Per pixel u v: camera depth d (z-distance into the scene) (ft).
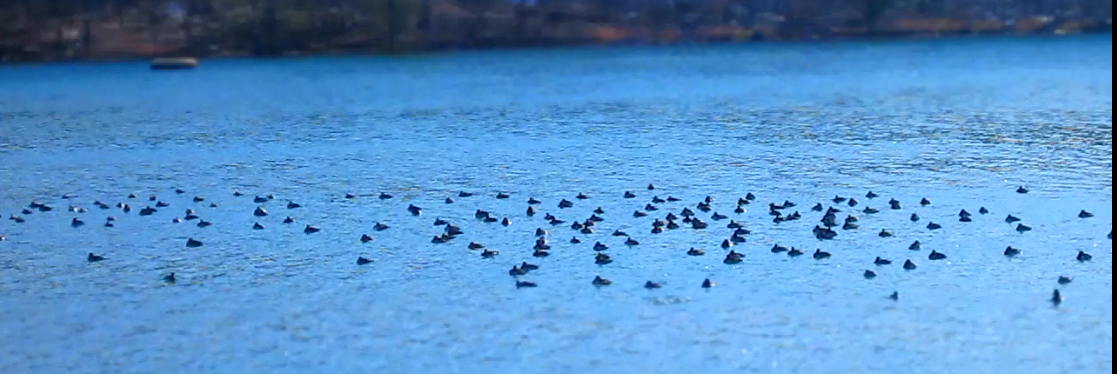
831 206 68.08
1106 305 49.47
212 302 52.49
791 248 58.08
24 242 63.72
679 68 203.31
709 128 107.76
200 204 72.95
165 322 50.14
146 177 83.76
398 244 61.11
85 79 198.70
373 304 51.62
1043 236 60.18
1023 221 63.52
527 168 83.97
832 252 57.62
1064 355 44.73
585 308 50.29
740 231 60.90
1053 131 100.68
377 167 85.81
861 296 51.13
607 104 135.54
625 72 195.31
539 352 45.91
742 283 53.01
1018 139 95.61
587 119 117.80
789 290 52.06
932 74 180.14
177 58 237.66
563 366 44.57
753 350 45.65
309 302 52.11
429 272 55.83
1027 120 110.11
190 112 133.90
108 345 47.67
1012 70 185.57
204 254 60.29
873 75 180.65
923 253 57.31
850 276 53.83
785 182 76.28
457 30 269.44
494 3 279.49
